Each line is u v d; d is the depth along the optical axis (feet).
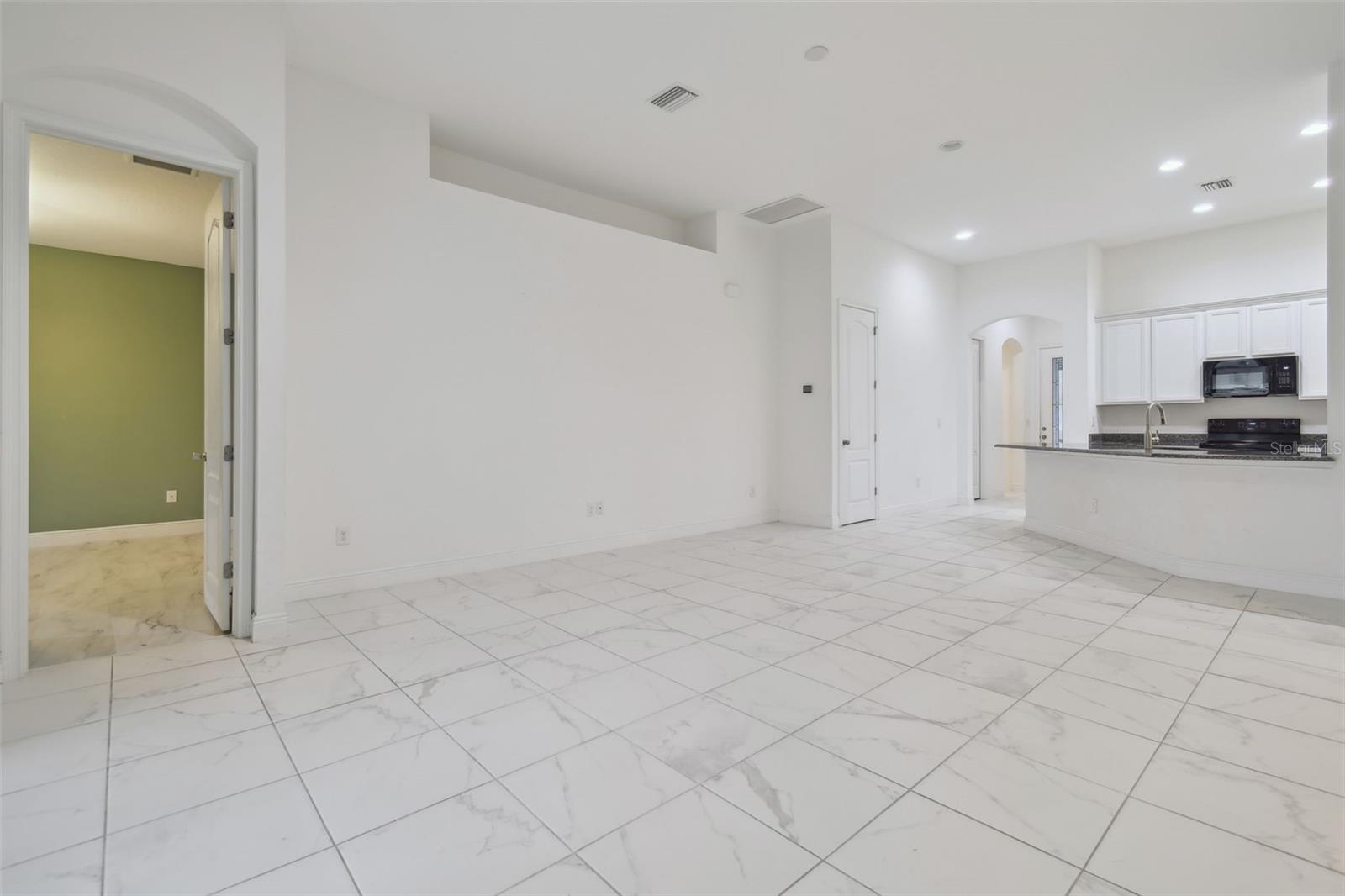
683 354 19.16
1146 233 21.80
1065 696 8.01
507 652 9.55
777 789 5.98
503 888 4.68
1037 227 21.26
